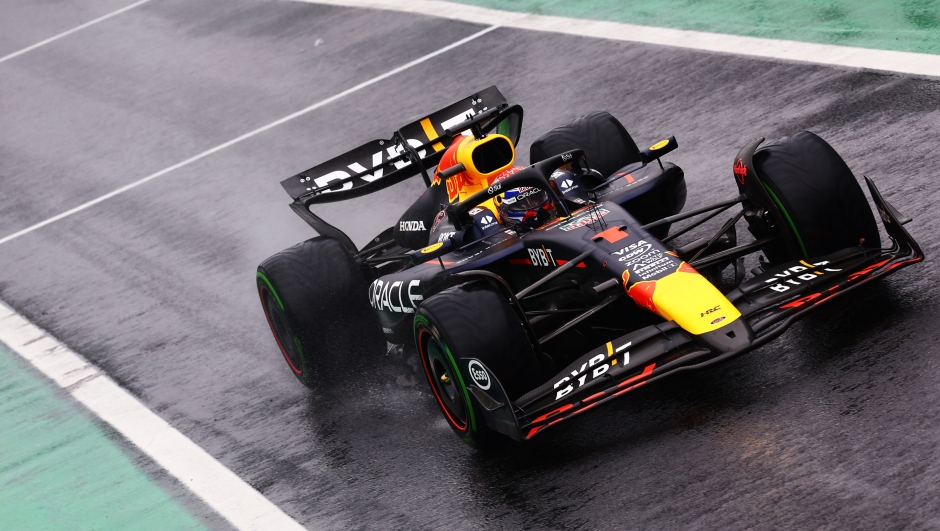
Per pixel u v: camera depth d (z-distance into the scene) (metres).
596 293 20.95
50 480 27.52
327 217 41.75
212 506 24.14
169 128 59.69
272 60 66.88
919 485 16.92
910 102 33.91
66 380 33.69
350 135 50.56
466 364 20.77
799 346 22.17
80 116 66.00
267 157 51.09
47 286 42.69
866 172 30.27
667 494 18.72
